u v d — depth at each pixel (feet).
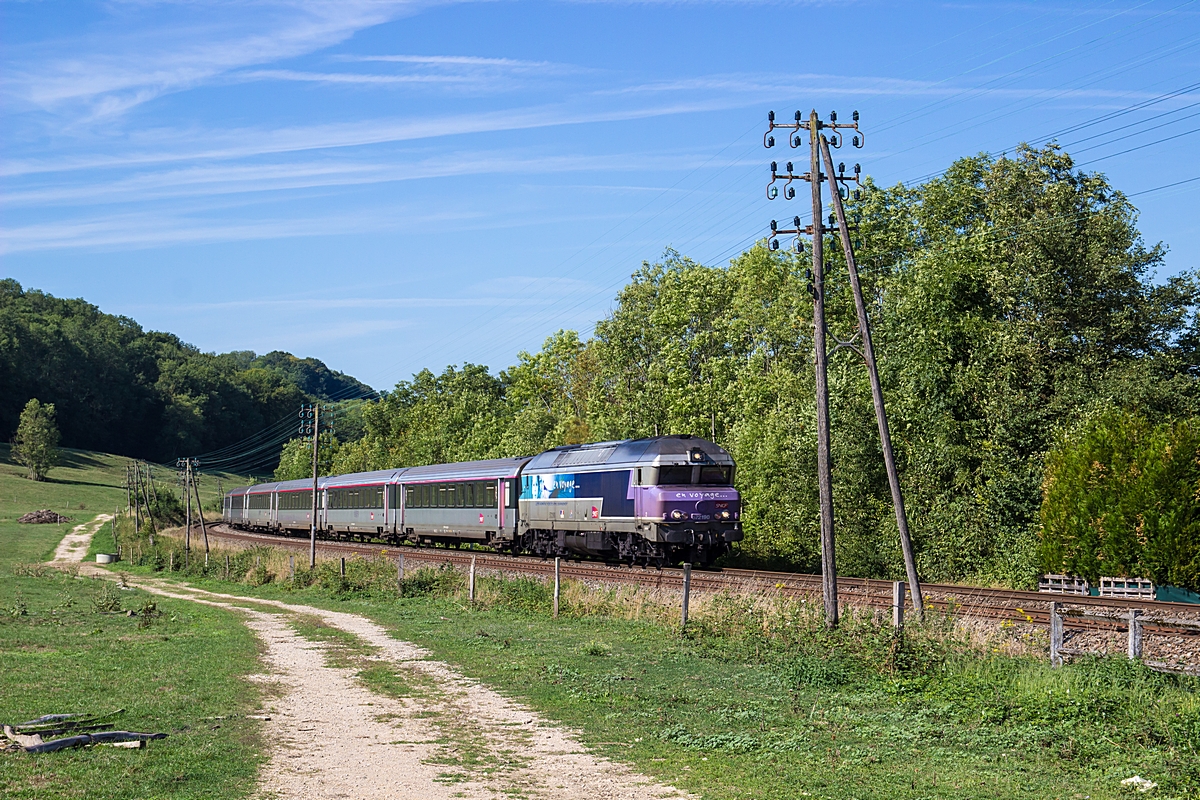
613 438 183.21
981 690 47.75
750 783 35.01
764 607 69.92
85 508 372.99
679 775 36.29
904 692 50.16
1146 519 92.53
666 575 92.22
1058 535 100.94
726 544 107.96
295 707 49.26
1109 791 33.76
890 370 123.95
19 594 127.24
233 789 34.06
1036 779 35.42
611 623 79.20
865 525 121.80
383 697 52.08
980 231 128.98
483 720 46.14
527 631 77.10
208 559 187.11
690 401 181.16
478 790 34.40
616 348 209.26
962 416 119.24
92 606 110.22
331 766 37.58
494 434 262.67
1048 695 45.01
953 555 112.57
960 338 120.26
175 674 58.80
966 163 157.58
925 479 118.32
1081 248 129.90
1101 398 115.85
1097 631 60.29
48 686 53.88
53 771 35.73
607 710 47.93
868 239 155.43
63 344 543.39
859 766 37.37
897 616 58.13
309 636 78.89
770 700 49.65
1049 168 147.23
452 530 153.58
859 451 121.70
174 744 40.47
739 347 203.10
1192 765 35.01
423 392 374.22
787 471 131.85
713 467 108.58
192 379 610.65
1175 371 126.93
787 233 77.56
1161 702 42.91
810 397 141.18
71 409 540.93
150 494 320.29
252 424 636.48
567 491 122.93
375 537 195.52
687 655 63.98
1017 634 60.90
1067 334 130.82
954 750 39.60
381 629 83.05
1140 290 133.69
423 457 297.33
